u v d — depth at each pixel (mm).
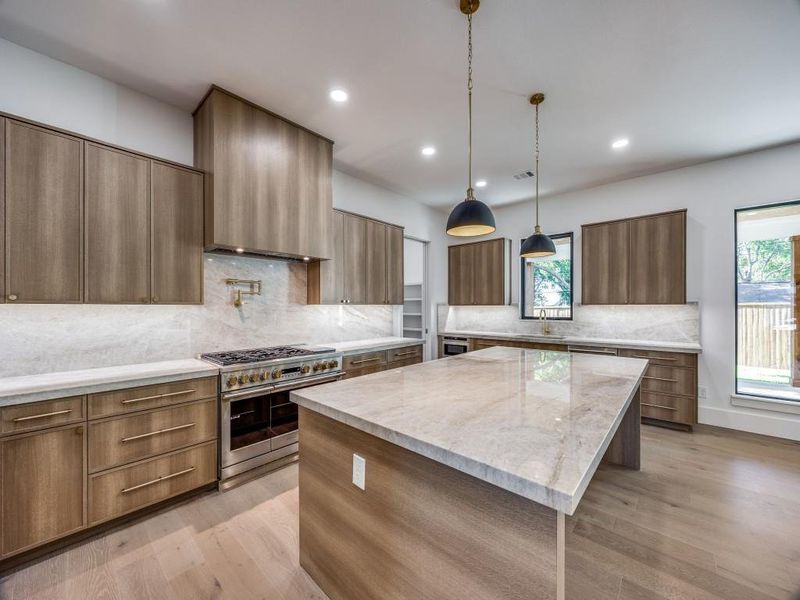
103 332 2354
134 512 2066
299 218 2971
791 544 1849
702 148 3354
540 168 3852
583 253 4309
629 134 3086
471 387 1701
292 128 2916
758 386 3598
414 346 4121
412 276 5707
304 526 1661
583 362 2441
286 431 2754
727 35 1930
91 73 2283
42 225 1916
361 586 1354
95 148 2107
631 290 3967
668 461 2834
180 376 2186
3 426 1637
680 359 3502
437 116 2809
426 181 4289
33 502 1708
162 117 2594
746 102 2584
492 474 879
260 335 3248
